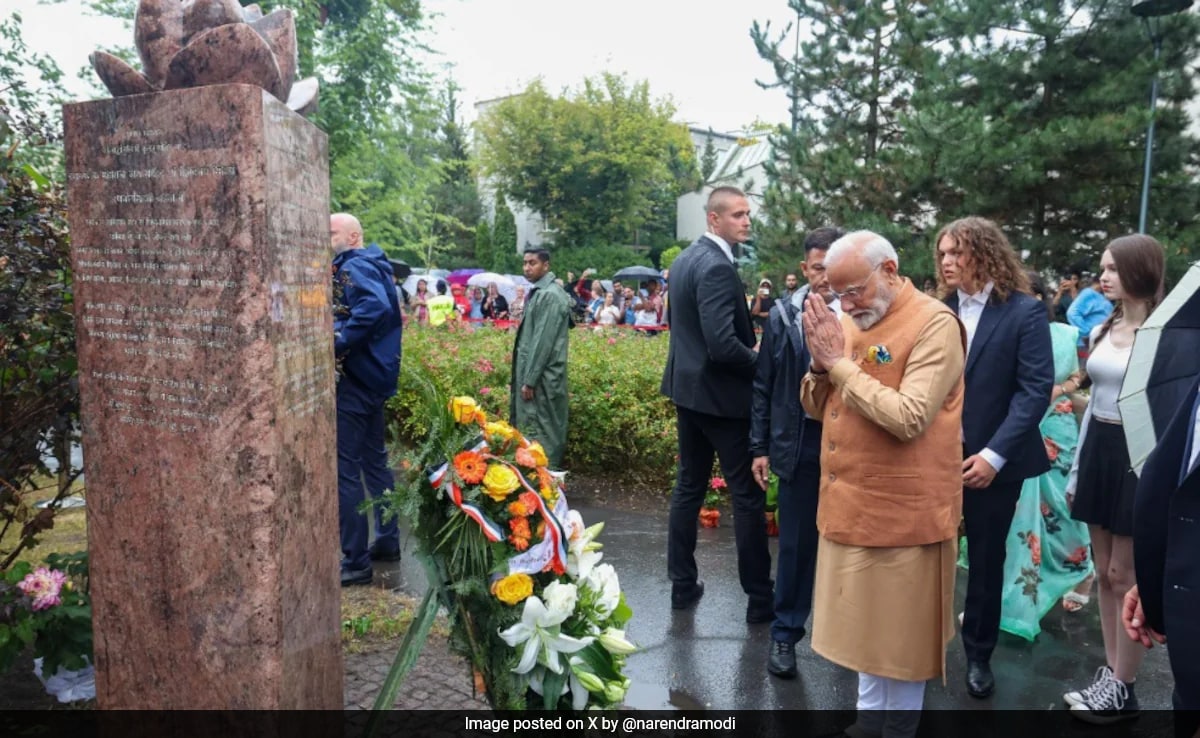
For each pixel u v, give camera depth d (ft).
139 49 7.71
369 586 14.47
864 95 38.83
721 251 13.05
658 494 21.93
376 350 14.34
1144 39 32.63
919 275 34.96
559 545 8.77
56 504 11.41
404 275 58.65
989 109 33.37
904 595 8.82
